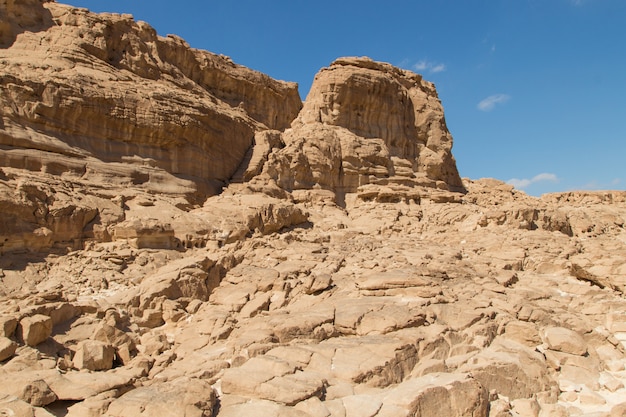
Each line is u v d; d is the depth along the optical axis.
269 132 35.72
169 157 27.89
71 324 15.27
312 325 15.71
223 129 31.58
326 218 32.09
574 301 21.08
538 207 34.22
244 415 11.20
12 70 23.56
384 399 12.07
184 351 15.36
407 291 18.44
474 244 28.30
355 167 37.72
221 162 31.45
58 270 19.08
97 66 27.27
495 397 14.02
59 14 27.94
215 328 16.36
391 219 33.19
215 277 20.44
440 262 22.88
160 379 12.98
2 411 10.12
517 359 15.52
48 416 10.58
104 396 11.45
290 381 12.22
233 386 12.12
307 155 36.06
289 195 33.41
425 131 44.38
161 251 22.09
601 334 18.17
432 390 12.22
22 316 13.69
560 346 16.64
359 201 36.66
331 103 39.50
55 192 21.28
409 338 14.88
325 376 13.05
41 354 13.11
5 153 21.58
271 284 19.36
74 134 24.66
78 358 13.43
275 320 16.20
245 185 30.97
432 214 35.03
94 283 18.70
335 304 17.62
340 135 38.47
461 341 16.06
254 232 26.30
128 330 16.36
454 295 18.95
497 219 31.33
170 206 25.12
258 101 41.78
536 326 17.86
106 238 21.78
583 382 15.80
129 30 30.69
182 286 18.73
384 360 13.66
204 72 37.47
